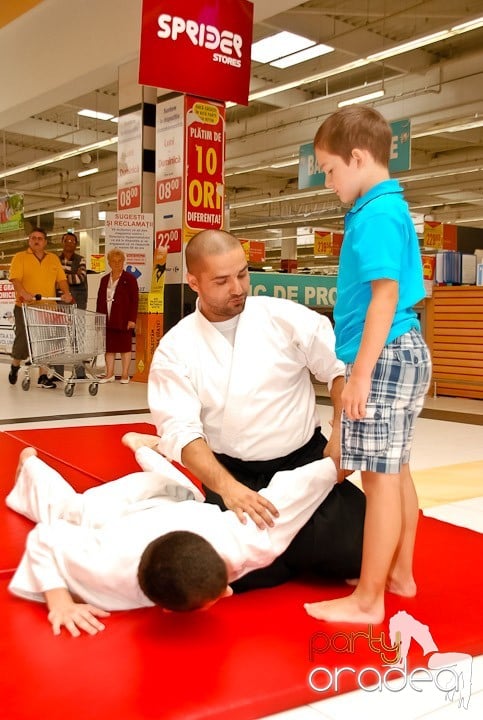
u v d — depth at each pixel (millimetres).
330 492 1904
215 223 7906
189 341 1913
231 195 21391
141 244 8234
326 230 20234
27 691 1310
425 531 2398
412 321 1688
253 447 1936
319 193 19078
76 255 8734
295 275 7867
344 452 1663
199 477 1779
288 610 1725
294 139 14156
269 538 1718
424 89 11797
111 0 8352
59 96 9812
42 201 22609
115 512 1970
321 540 1844
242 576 1782
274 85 10805
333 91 13258
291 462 1999
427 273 7566
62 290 7105
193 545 1474
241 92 6480
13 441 3924
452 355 7352
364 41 10680
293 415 1954
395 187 1650
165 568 1445
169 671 1397
